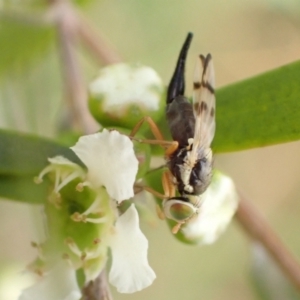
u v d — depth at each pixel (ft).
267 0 0.49
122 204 0.33
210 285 0.51
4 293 0.39
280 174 0.55
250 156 0.54
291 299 0.37
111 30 0.48
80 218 0.32
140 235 0.32
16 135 0.32
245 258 0.51
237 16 0.51
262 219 0.36
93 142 0.32
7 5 0.41
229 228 0.51
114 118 0.33
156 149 0.33
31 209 0.32
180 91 0.33
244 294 0.51
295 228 0.54
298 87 0.33
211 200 0.33
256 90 0.33
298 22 0.45
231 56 0.52
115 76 0.33
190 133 0.32
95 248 0.32
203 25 0.50
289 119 0.33
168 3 0.48
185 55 0.33
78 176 0.32
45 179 0.32
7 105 0.39
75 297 0.32
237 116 0.33
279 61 0.53
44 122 0.39
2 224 0.42
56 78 0.41
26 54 0.41
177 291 0.51
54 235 0.32
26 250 0.42
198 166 0.32
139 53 0.48
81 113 0.36
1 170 0.32
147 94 0.33
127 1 0.48
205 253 0.51
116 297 0.49
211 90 0.32
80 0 0.43
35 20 0.40
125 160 0.32
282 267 0.36
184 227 0.33
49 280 0.32
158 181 0.33
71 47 0.39
